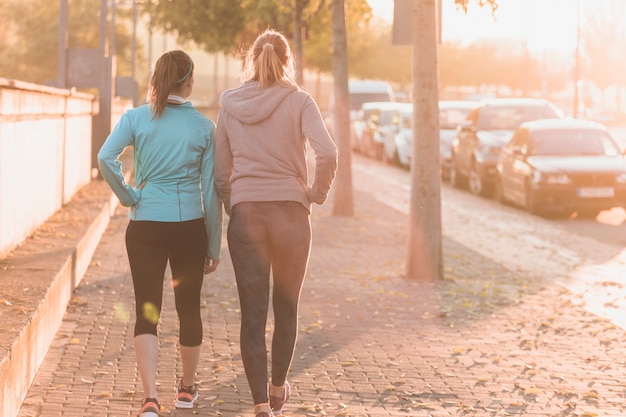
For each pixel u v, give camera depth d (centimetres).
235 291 1191
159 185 657
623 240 1833
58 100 1558
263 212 640
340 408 719
